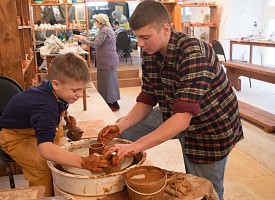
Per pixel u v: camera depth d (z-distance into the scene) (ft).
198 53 4.46
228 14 22.88
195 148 5.49
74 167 4.36
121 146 4.28
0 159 6.15
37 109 4.75
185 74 4.43
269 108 15.64
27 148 5.74
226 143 5.33
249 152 10.45
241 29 23.40
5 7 8.92
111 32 15.67
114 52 15.84
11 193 3.69
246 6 23.04
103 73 15.89
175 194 3.86
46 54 13.94
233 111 5.31
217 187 5.72
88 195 4.02
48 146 4.37
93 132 9.61
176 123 4.33
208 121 5.14
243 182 8.60
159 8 4.39
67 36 24.16
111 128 5.24
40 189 3.80
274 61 23.72
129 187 3.64
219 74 4.92
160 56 4.95
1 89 7.30
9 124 5.58
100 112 13.93
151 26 4.30
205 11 26.20
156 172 3.96
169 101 5.17
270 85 20.79
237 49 23.93
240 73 18.74
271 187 8.34
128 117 5.53
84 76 4.89
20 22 11.19
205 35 25.99
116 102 16.57
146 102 5.67
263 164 9.62
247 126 12.85
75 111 14.10
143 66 5.41
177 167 9.30
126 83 22.65
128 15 33.76
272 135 11.81
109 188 4.01
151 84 5.47
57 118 5.03
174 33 4.72
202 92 4.42
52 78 4.91
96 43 15.33
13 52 9.21
